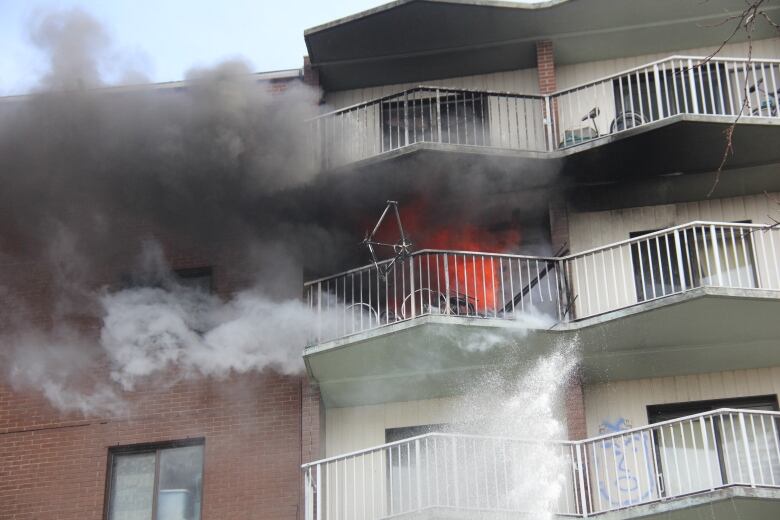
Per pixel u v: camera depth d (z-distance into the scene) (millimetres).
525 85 21094
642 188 19281
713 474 17375
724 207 19266
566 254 18938
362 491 17859
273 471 18234
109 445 18828
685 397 17984
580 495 16812
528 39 20734
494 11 20234
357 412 18859
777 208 19031
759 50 20500
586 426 17875
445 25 20516
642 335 17562
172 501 18516
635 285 18781
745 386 17938
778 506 15375
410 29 20578
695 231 17703
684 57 18797
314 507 17797
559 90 20922
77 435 18984
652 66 20406
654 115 20422
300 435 18469
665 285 18781
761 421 16469
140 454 18891
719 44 20734
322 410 18719
